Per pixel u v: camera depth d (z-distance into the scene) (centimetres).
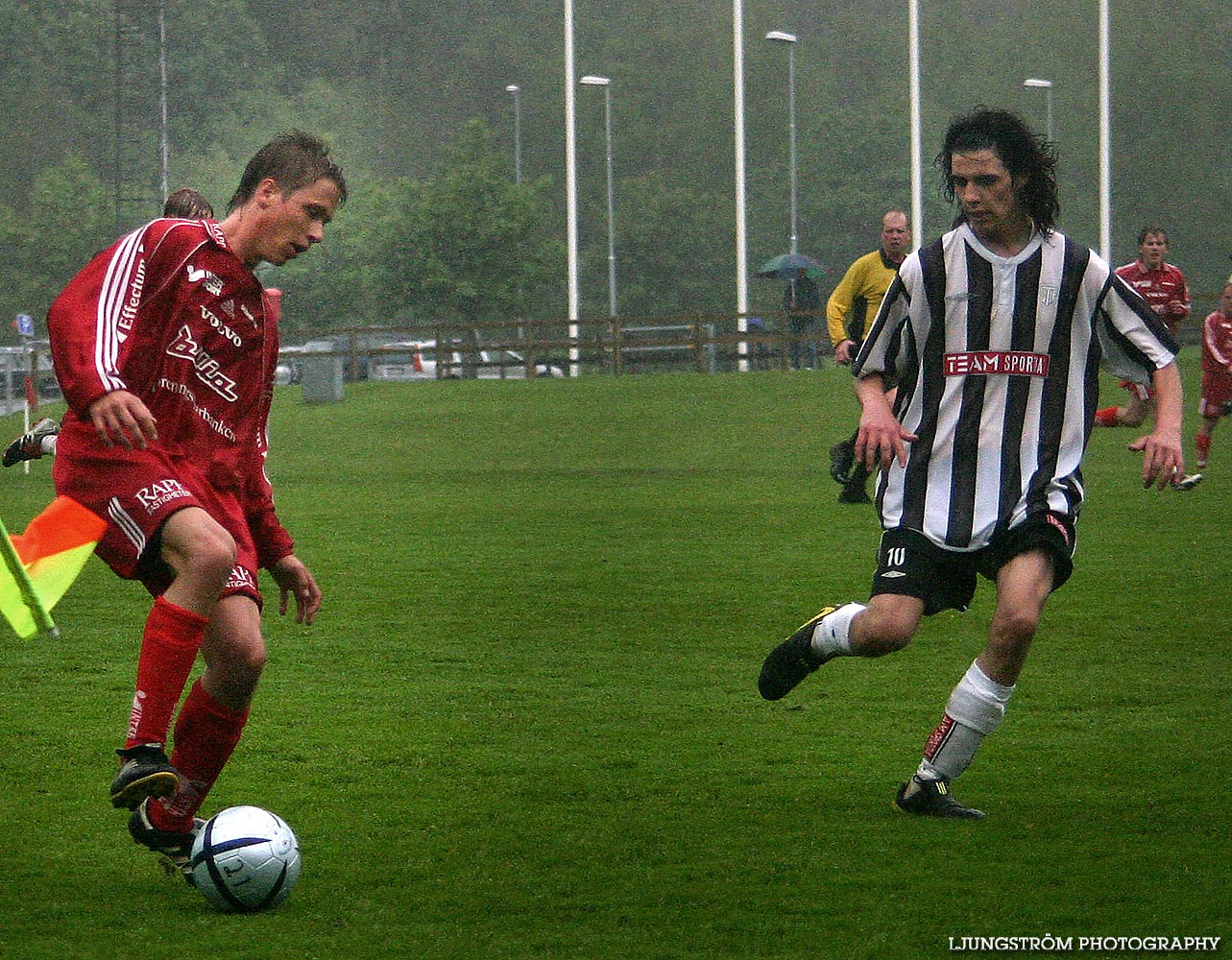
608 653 2694
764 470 5991
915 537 1759
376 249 18050
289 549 1675
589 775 1911
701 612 3075
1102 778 1875
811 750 2033
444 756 2000
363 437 7881
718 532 4262
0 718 2219
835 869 1538
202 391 1547
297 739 2091
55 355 1468
